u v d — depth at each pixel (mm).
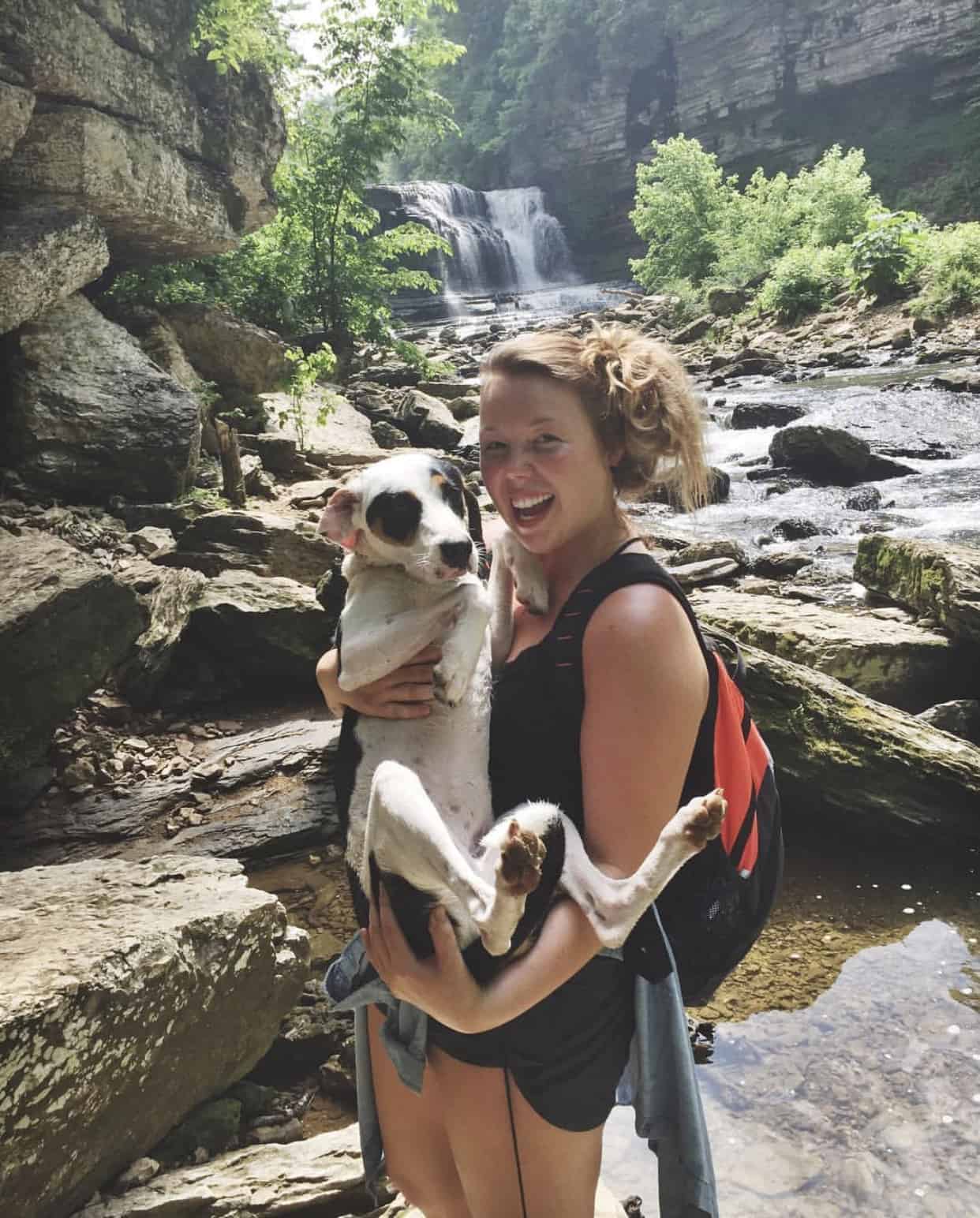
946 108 31656
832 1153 2494
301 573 6293
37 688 4297
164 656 5160
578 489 1639
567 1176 1680
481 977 1521
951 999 3098
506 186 40125
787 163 34281
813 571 7324
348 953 1860
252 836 4156
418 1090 1710
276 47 11508
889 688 5109
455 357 20688
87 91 8336
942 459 10750
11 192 8180
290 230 15555
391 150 15625
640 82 36844
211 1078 2646
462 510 1977
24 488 7457
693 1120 1612
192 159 10094
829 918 3637
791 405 12812
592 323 1790
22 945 2389
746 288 23562
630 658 1517
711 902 1684
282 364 10930
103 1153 2332
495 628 1822
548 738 1641
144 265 10938
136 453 7715
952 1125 2564
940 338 16938
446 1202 1895
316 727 4898
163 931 2486
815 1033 2955
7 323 7523
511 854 1311
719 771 1662
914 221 20266
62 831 4211
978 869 3969
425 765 1726
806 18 32969
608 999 1629
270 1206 2352
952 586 5355
